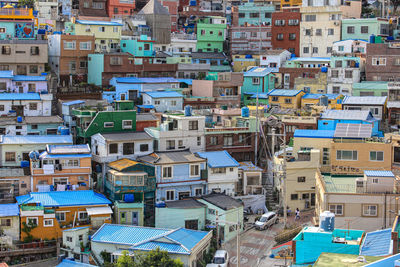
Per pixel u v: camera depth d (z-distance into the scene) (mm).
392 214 62281
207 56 126438
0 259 66438
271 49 130375
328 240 50594
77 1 139125
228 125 89625
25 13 106625
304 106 102438
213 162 80562
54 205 70188
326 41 125625
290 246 64500
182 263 59719
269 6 140875
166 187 77562
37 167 74812
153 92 101062
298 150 81125
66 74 103812
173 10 144625
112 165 77875
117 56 104562
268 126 93312
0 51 97500
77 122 85250
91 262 65625
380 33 123062
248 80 115188
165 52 122438
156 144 82438
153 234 66375
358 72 110438
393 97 97938
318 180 69125
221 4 158875
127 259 59750
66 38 103125
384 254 46031
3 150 77938
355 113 92500
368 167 74875
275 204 82250
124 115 83375
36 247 68000
